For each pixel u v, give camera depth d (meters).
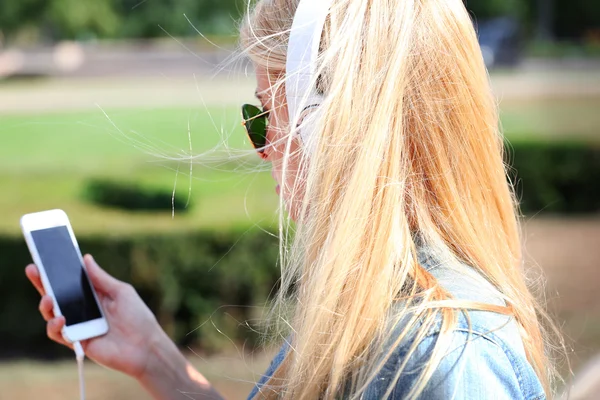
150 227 3.85
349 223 0.84
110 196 4.78
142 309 1.14
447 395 0.78
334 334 0.84
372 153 0.84
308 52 0.87
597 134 7.50
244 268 3.48
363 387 0.81
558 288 4.04
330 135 0.85
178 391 1.12
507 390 0.79
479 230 0.88
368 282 0.83
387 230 0.84
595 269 4.38
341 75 0.85
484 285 0.84
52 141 7.52
